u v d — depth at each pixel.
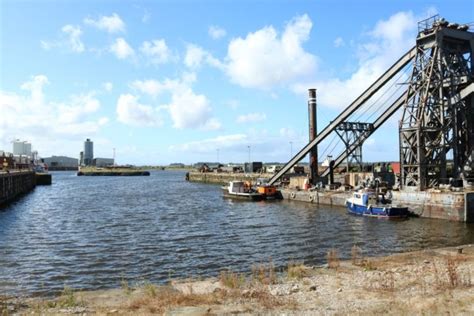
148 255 30.94
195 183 157.50
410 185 51.16
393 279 16.98
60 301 15.49
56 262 28.97
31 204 74.81
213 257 30.06
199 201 78.62
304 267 20.66
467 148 51.53
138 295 16.23
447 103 50.69
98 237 39.12
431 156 50.12
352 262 21.48
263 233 40.81
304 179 78.56
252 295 15.22
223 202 75.69
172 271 26.19
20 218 54.50
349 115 66.06
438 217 46.28
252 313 12.91
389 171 68.25
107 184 153.62
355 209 53.53
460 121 52.59
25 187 112.31
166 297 15.29
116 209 65.12
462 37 51.50
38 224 48.53
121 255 31.05
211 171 185.50
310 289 16.11
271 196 78.00
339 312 12.62
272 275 19.20
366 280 17.31
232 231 42.28
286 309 13.27
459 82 50.31
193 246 34.34
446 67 50.59
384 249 32.38
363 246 33.62
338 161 72.62
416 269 19.08
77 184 155.12
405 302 13.36
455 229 40.53
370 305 13.45
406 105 50.97
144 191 110.50
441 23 50.03
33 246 35.00
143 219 52.62
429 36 50.84
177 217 54.44
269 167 143.50
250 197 77.31
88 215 57.38
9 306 15.09
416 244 34.25
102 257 30.41
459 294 14.19
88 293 16.83
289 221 49.12
